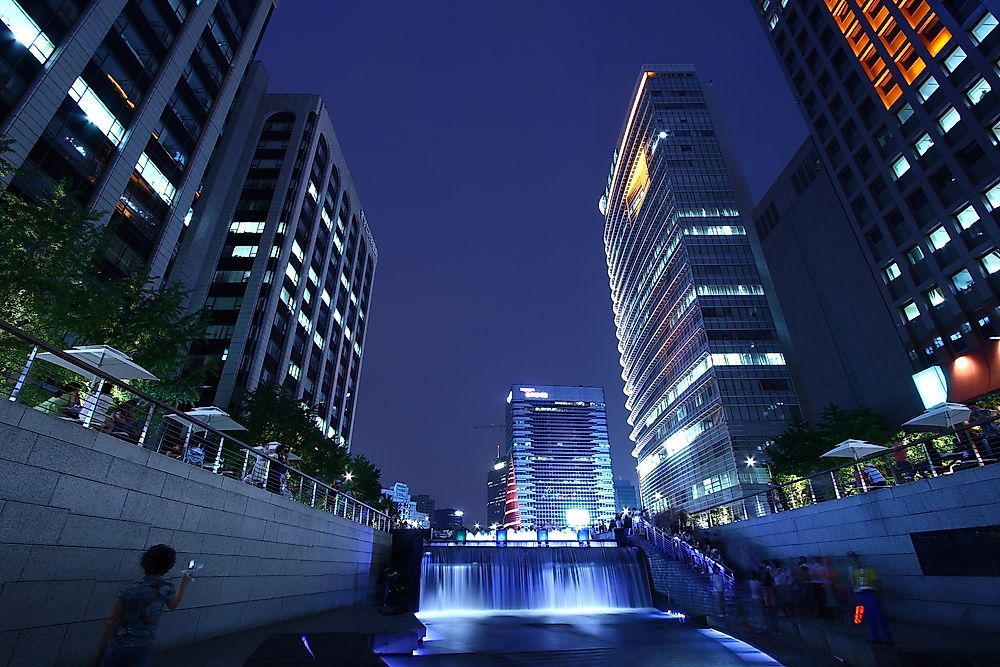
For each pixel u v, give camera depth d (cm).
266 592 1417
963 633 1215
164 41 3741
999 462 1248
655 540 3036
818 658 1177
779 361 8144
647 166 11562
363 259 9869
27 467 744
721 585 2069
